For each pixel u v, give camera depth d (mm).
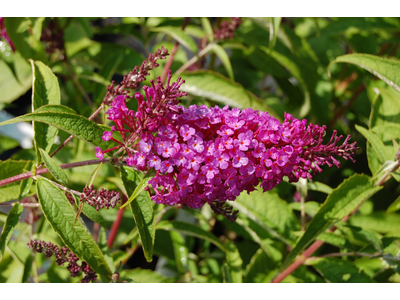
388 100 629
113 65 687
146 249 531
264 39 709
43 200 535
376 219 617
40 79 568
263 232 652
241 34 710
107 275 544
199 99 695
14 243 634
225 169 523
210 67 801
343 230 590
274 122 527
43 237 633
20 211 548
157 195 530
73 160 687
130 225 761
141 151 518
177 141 524
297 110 793
